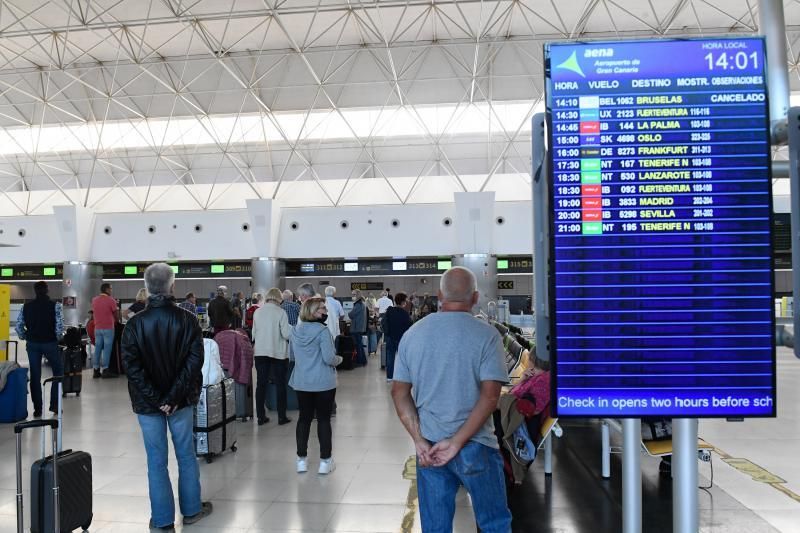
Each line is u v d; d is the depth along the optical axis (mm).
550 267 2389
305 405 6059
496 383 2846
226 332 8820
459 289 3020
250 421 8711
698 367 2334
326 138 25438
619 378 2352
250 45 22703
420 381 2926
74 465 4281
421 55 23047
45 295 8984
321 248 25000
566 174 2398
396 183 25438
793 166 2201
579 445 6848
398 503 5094
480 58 22828
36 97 23234
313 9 18719
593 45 2410
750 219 2342
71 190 26938
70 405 9992
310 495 5312
